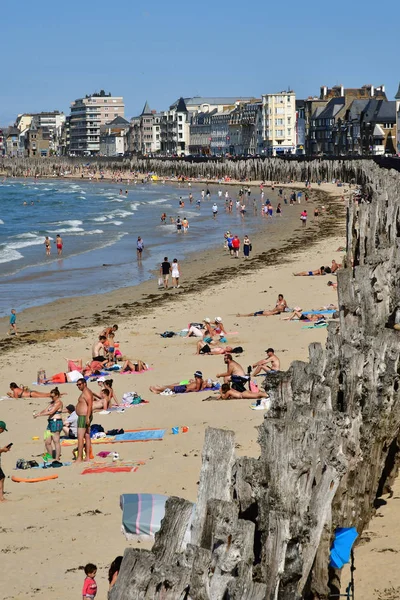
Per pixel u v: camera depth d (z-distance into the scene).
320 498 10.50
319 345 12.98
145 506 14.92
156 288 53.75
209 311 43.44
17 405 28.17
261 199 141.50
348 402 13.07
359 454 13.26
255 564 9.84
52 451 22.06
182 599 8.27
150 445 22.39
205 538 9.16
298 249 71.31
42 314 46.16
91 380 30.48
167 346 35.50
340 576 13.08
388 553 13.80
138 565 8.17
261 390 27.02
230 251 70.31
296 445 9.62
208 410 25.36
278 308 41.03
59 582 14.77
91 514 17.78
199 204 137.75
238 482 9.73
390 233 31.47
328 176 175.62
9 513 18.23
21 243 84.50
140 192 198.50
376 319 17.64
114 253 74.44
